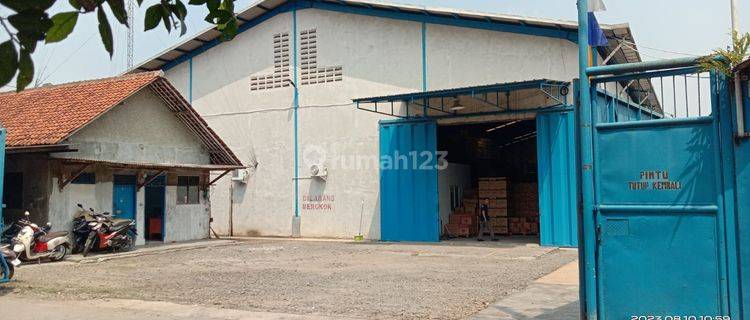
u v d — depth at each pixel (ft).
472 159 89.10
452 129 82.07
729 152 17.70
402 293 34.53
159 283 39.78
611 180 19.44
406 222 70.79
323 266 48.44
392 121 72.79
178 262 52.24
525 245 64.28
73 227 57.36
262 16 85.25
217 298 33.60
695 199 18.19
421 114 71.26
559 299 31.55
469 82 68.90
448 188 78.07
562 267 46.19
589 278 19.51
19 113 64.69
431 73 71.41
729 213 17.66
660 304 18.57
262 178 83.46
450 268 46.44
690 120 18.34
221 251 61.98
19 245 48.60
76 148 57.82
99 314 29.22
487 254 55.88
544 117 63.46
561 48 63.52
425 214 69.77
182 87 91.40
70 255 55.42
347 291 35.53
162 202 69.05
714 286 17.85
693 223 18.20
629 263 19.06
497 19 65.36
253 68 85.61
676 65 18.60
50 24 6.30
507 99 65.67
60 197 56.85
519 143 96.58
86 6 6.74
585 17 20.36
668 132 18.66
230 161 75.87
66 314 29.30
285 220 81.05
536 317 26.94
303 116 80.74
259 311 29.50
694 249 18.16
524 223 79.97
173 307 30.86
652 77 19.72
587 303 19.56
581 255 20.01
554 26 62.54
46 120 60.03
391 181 72.23
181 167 63.67
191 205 72.79
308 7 81.30
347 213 76.28
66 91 67.31
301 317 27.78
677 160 18.51
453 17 69.31
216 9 9.34
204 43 89.30
